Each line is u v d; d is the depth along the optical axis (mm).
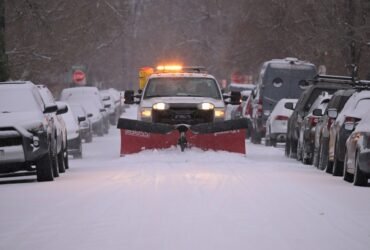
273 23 91438
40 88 35656
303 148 41250
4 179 34219
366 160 28062
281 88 62219
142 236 17766
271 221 19672
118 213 20969
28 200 24203
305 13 75250
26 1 62281
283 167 36375
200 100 40750
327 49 66250
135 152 38875
